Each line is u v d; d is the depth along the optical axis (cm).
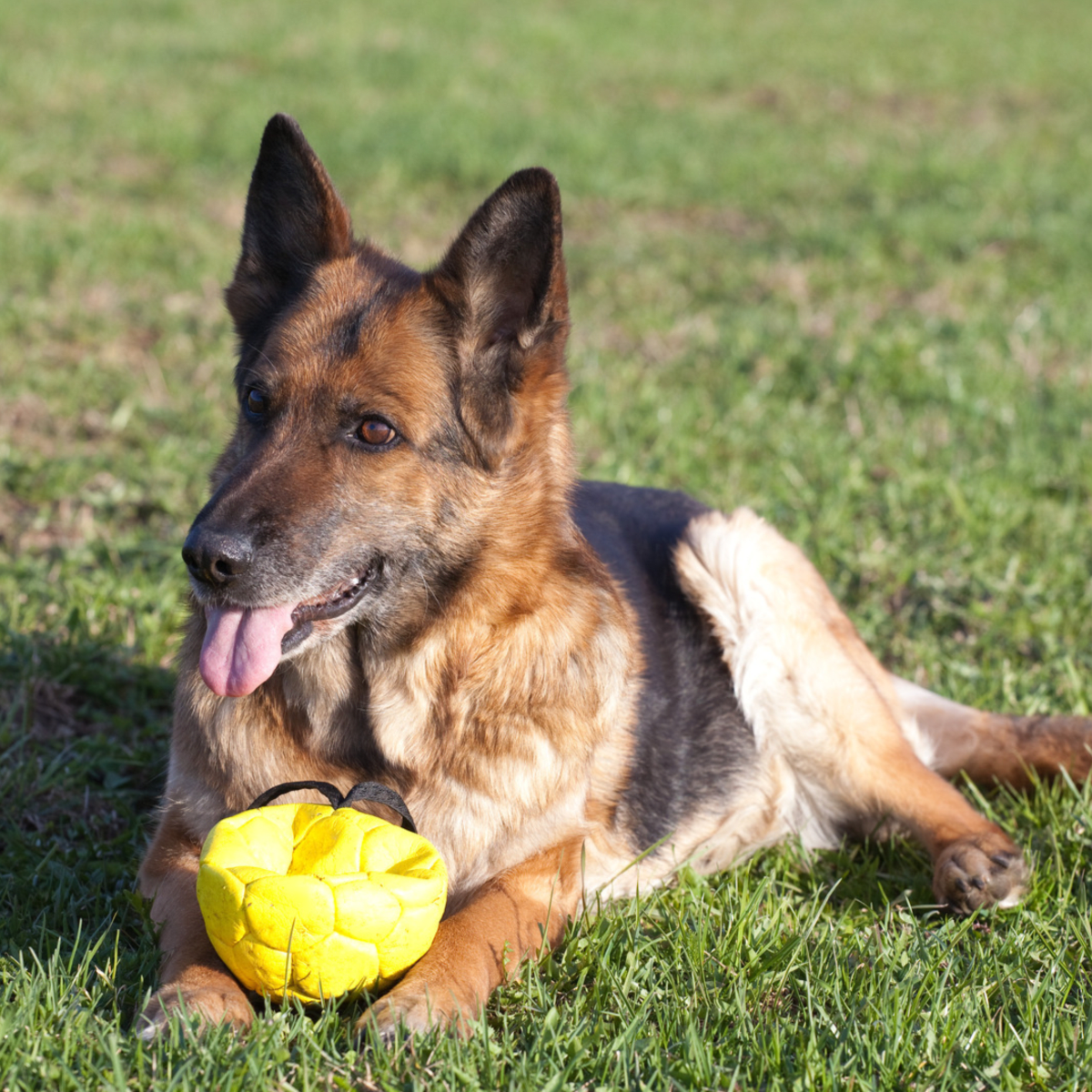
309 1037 265
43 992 282
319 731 339
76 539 596
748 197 1398
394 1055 263
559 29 2469
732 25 2719
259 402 345
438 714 337
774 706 424
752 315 969
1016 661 523
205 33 2167
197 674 340
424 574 337
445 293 339
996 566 598
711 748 416
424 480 335
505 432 342
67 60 1845
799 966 317
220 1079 251
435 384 336
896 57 2417
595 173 1428
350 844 284
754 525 444
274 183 371
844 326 946
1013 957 324
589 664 351
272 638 318
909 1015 289
